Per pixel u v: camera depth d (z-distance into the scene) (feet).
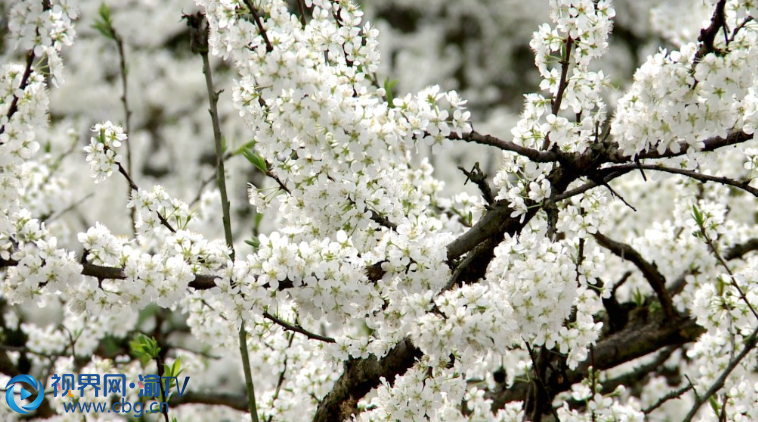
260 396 27.37
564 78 18.02
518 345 24.56
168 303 16.17
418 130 16.11
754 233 31.09
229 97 61.82
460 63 71.77
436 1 72.74
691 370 34.83
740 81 14.94
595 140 17.98
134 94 61.67
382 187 18.48
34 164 35.12
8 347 33.42
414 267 16.07
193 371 37.24
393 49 69.67
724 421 21.66
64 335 36.73
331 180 17.97
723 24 14.92
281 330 22.76
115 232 52.90
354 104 16.01
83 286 16.20
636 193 35.68
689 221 24.07
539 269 15.21
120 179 54.65
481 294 15.15
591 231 19.72
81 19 60.90
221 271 16.19
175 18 62.03
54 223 35.53
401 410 18.07
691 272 29.17
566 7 17.75
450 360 18.15
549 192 17.54
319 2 18.69
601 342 28.58
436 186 24.67
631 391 39.11
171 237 16.61
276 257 16.03
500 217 18.13
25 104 16.74
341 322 16.62
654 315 28.84
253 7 16.40
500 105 70.18
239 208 55.62
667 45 64.64
